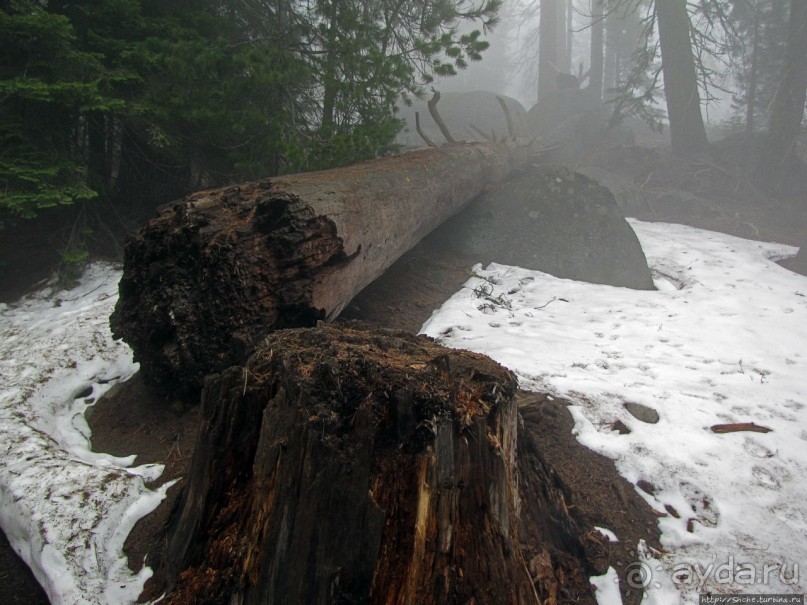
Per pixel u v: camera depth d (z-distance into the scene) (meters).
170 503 3.38
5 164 6.37
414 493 2.26
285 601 2.20
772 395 4.75
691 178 13.52
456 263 8.01
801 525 3.39
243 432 2.68
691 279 7.82
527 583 2.47
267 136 7.27
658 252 8.99
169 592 2.62
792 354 5.63
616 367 5.10
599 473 3.65
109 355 5.39
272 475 2.36
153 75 7.24
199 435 2.80
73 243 7.43
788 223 11.57
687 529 3.32
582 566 2.96
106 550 3.09
